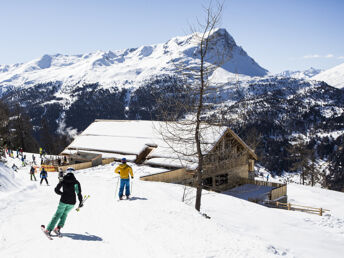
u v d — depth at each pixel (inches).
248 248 296.7
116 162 1341.0
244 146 1141.7
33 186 595.5
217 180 1143.0
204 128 519.2
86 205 459.5
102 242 293.3
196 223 371.9
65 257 251.1
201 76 483.2
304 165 2182.6
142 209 417.7
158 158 1243.2
